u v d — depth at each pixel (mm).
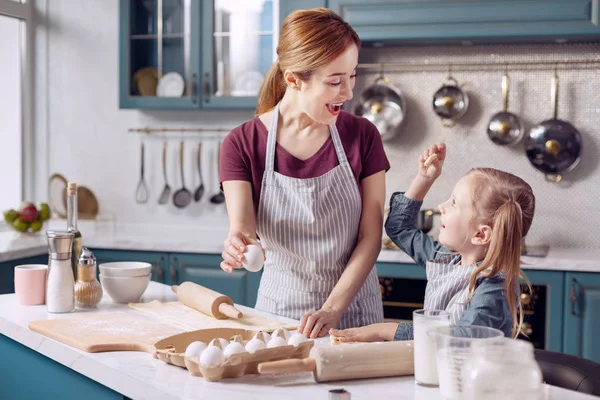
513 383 1078
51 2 4219
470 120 3678
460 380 1138
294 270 2023
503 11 3242
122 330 1720
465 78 3676
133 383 1378
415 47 3715
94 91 4191
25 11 4195
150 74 3820
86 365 1531
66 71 4223
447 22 3301
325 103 1800
